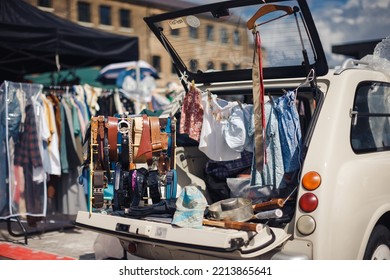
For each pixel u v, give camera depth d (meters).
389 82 4.16
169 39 4.17
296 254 3.02
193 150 4.21
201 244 2.93
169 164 3.85
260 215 3.09
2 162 5.85
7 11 6.98
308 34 3.30
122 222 3.40
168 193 3.70
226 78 4.13
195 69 4.36
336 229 3.04
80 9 18.56
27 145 5.91
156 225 3.21
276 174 3.32
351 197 3.14
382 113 3.96
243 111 3.56
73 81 8.06
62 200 6.37
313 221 3.00
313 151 3.16
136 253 3.80
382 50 4.36
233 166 3.94
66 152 6.23
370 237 3.41
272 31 3.57
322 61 3.40
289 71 3.74
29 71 9.45
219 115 3.65
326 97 3.40
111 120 3.67
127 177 3.70
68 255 5.31
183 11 3.84
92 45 7.34
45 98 6.09
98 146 3.64
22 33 6.61
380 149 3.79
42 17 7.49
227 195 3.94
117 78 12.98
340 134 3.27
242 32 3.82
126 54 7.81
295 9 3.23
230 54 4.10
